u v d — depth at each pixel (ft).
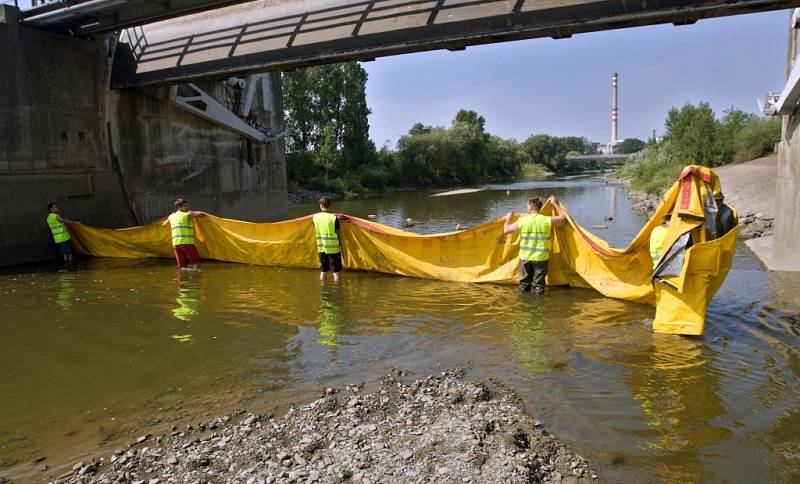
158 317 32.14
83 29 55.77
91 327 30.55
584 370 22.40
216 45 56.44
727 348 24.32
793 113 44.70
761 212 69.15
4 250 51.98
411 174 265.54
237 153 85.61
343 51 47.85
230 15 57.98
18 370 24.50
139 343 27.66
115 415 19.90
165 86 63.82
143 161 67.36
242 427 18.31
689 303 26.16
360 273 43.47
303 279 41.83
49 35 55.31
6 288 41.22
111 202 62.64
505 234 37.93
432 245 40.57
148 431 18.58
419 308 32.48
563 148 476.95
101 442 17.95
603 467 15.52
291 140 229.25
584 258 35.58
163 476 15.58
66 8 50.67
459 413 18.72
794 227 42.52
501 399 19.97
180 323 30.81
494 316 30.37
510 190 197.98
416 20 43.73
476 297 34.68
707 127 160.35
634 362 23.08
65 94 57.16
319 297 35.81
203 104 75.56
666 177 142.61
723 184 105.60
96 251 56.29
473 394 20.17
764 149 145.07
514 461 15.57
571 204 121.19
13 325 31.32
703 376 21.52
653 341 25.55
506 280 37.76
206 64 56.34
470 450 16.16
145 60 61.00
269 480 15.08
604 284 34.24
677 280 26.23
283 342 27.12
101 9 48.96
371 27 46.26
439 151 275.18
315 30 49.98
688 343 25.11
